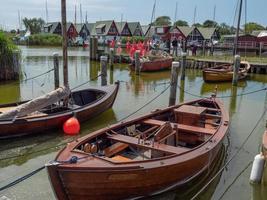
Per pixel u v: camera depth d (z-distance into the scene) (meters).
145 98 19.81
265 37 49.66
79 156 7.59
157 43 50.31
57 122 12.79
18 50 24.70
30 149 11.52
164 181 8.01
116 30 75.88
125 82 25.83
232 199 8.50
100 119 15.05
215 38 62.97
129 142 8.95
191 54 40.94
